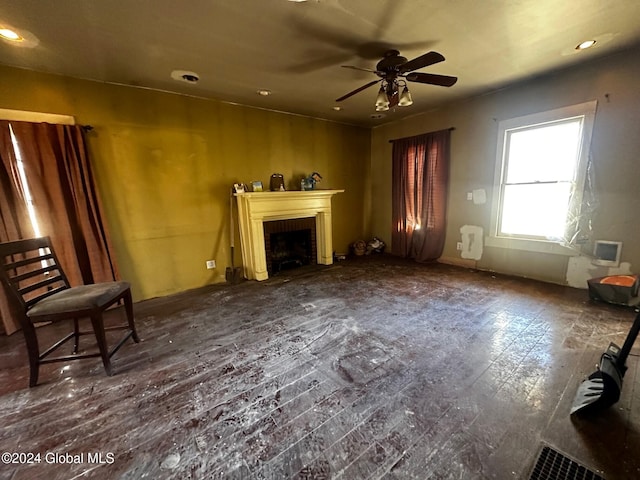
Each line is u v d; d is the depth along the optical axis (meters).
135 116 3.20
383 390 1.71
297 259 4.74
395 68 2.31
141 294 3.40
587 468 1.21
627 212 2.86
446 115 4.28
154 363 2.06
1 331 2.61
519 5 1.90
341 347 2.20
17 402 1.70
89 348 2.33
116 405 1.65
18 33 2.04
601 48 2.58
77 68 2.67
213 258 3.92
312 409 1.58
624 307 2.74
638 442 1.32
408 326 2.51
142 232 3.36
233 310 2.97
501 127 3.68
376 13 1.96
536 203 3.54
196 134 3.63
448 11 1.95
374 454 1.29
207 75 2.93
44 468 1.28
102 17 1.91
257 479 1.19
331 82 3.16
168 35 2.16
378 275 4.05
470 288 3.40
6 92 2.57
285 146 4.48
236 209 4.07
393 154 5.11
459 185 4.26
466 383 1.76
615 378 1.47
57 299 1.87
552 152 3.34
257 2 1.80
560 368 1.88
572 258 3.29
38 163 2.66
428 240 4.68
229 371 1.94
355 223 5.61
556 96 3.17
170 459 1.30
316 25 2.08
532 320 2.55
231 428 1.46
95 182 2.97
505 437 1.37
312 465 1.25
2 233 2.55
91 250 2.95
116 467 1.27
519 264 3.76
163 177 3.44
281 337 2.38
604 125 2.90
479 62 2.81
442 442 1.35
